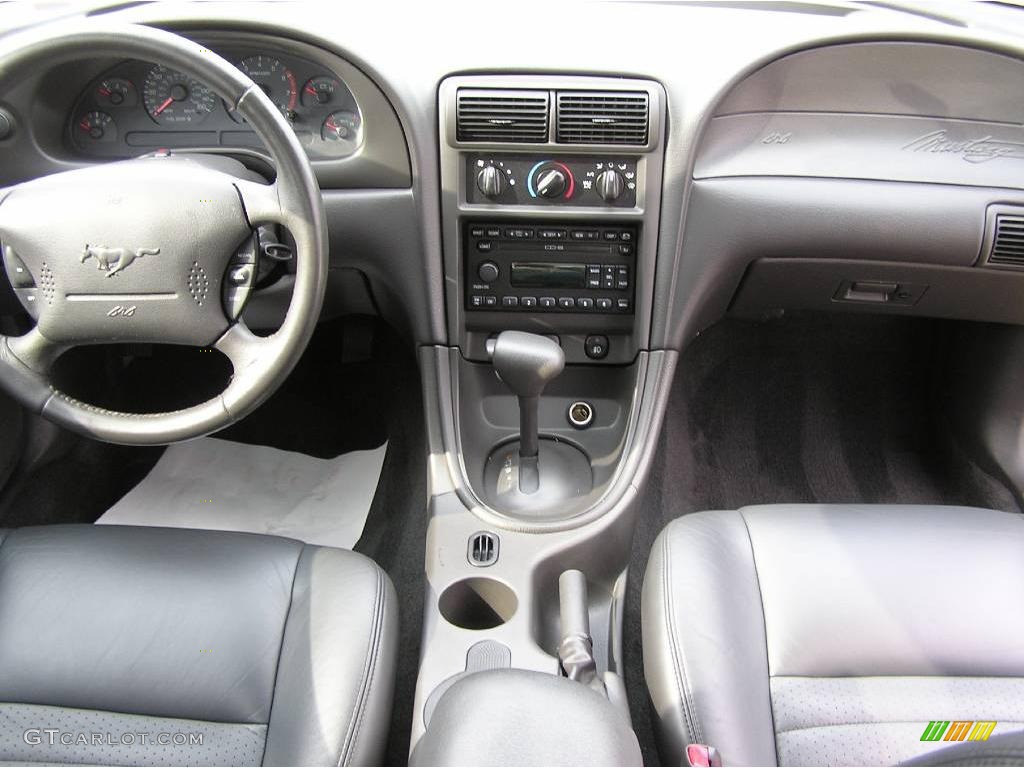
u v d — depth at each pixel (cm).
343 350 209
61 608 98
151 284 101
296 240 101
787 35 130
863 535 107
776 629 98
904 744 88
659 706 94
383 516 171
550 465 148
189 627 97
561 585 114
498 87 129
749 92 135
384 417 193
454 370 145
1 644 95
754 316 188
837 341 217
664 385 143
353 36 127
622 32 133
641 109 129
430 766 74
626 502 131
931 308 162
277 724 92
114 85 132
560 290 144
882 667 95
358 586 103
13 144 129
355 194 137
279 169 98
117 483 173
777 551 105
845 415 201
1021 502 168
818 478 187
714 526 110
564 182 134
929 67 131
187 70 93
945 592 100
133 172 100
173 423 105
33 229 99
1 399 150
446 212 137
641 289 141
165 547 106
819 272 153
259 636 97
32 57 93
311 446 186
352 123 136
